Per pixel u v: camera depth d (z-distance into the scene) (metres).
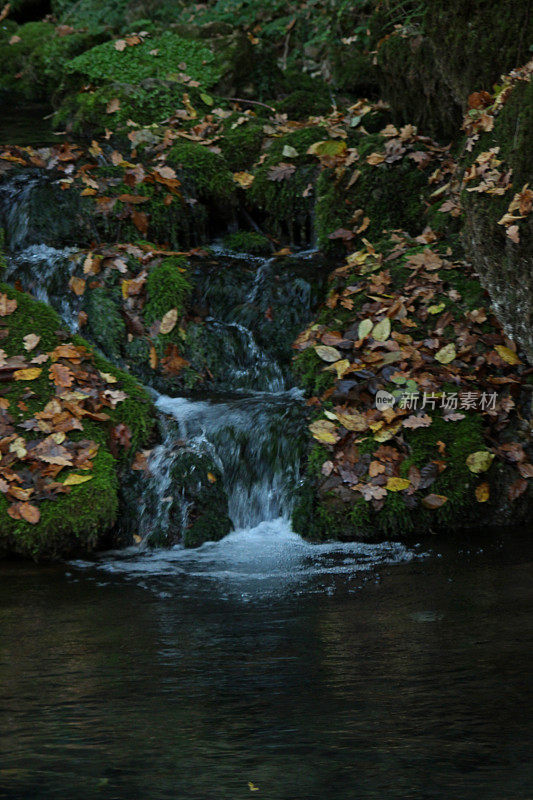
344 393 5.87
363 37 10.34
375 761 2.70
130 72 10.30
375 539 5.39
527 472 5.66
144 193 7.84
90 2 13.32
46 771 2.66
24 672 3.47
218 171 8.28
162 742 2.84
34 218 7.53
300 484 5.64
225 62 10.34
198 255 7.56
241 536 5.60
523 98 6.02
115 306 6.88
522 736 2.85
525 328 6.04
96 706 3.13
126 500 5.61
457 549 5.12
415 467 5.50
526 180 5.92
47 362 5.91
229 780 2.60
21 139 9.37
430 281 6.56
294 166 8.16
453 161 7.81
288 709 3.09
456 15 7.32
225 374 6.93
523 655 3.52
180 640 3.82
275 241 8.20
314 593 4.44
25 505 5.18
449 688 3.23
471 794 2.51
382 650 3.63
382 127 9.02
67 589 4.64
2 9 13.81
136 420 5.83
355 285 6.77
